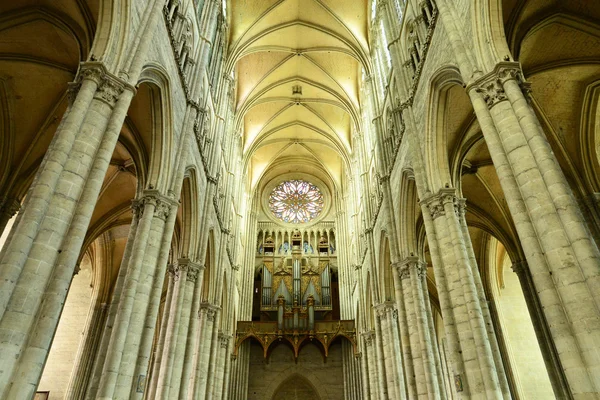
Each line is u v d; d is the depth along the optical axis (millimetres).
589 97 16547
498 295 26281
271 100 36312
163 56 13969
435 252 13625
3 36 14414
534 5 13117
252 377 35438
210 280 23328
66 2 12625
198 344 21953
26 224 7609
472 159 19484
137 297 12062
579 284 7219
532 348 24844
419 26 16906
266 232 43344
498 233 22531
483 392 10797
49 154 8539
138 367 11594
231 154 30062
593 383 6668
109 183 21188
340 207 41719
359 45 29141
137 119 15391
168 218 14062
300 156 44344
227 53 27859
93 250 26969
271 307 38094
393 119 20578
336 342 36875
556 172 8258
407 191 18750
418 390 16141
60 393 23562
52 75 16047
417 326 17047
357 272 32344
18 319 6973
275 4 28500
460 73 12016
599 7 13352
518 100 9453
